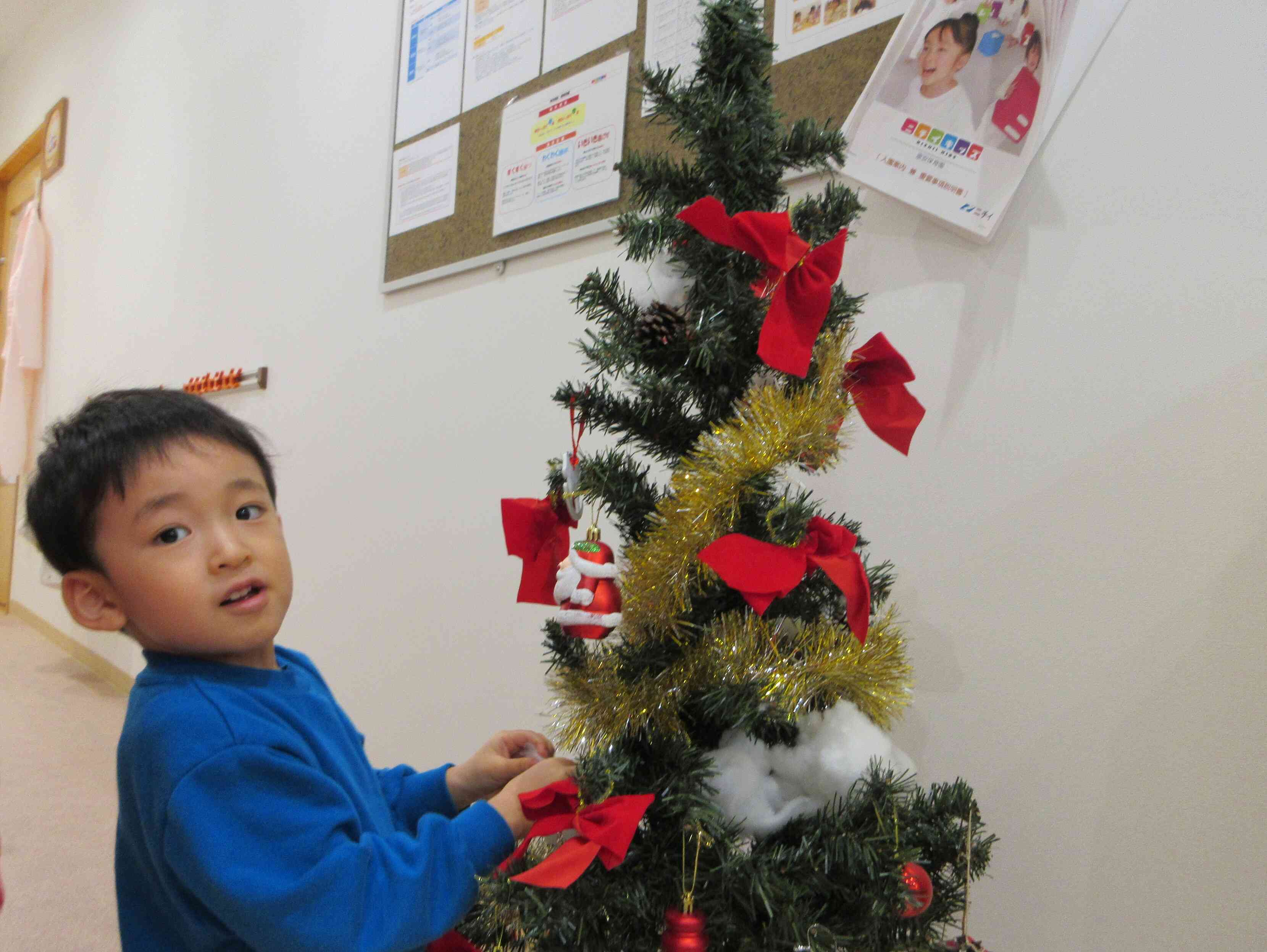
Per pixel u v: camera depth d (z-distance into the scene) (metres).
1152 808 0.73
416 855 0.61
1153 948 0.72
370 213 1.69
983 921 0.82
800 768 0.58
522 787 0.67
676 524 0.60
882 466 0.92
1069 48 0.81
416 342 1.55
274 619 0.69
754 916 0.54
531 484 1.30
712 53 0.62
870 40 0.93
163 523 0.65
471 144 1.45
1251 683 0.69
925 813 0.61
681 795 0.55
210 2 2.39
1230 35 0.73
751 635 0.61
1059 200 0.81
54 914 1.47
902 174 0.88
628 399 0.69
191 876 0.58
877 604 0.71
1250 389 0.70
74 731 2.38
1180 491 0.73
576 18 1.27
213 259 2.28
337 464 1.74
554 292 1.28
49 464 0.67
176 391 0.73
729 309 0.59
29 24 3.92
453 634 1.42
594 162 1.22
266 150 2.08
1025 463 0.82
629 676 0.61
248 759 0.60
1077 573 0.78
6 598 4.02
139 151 2.79
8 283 3.87
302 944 0.56
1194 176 0.74
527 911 0.54
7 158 4.12
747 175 0.62
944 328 0.88
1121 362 0.77
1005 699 0.82
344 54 1.82
